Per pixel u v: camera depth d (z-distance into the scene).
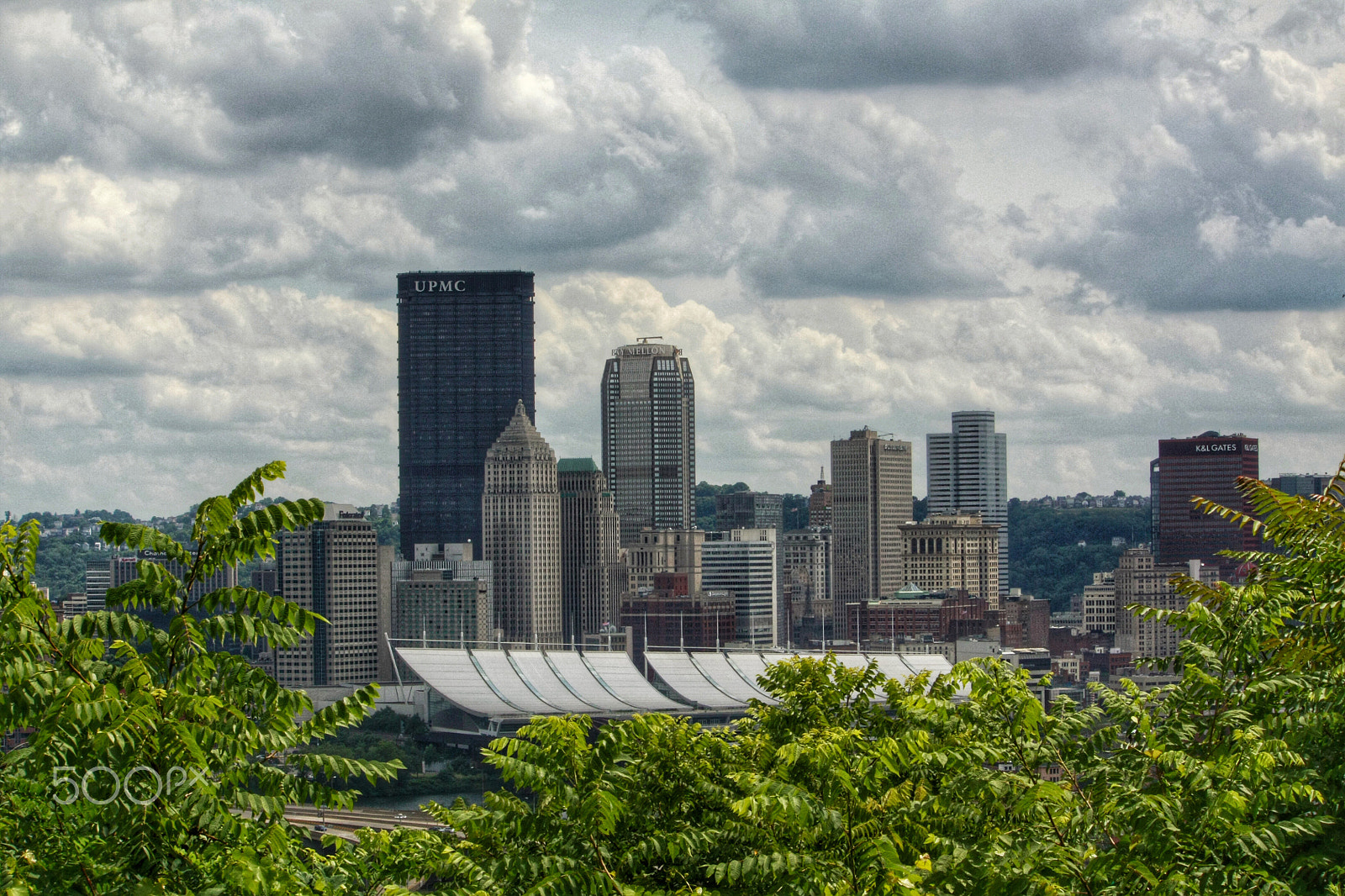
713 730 152.00
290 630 106.38
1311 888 97.50
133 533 104.25
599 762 120.56
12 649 97.62
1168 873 94.50
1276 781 102.75
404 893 107.56
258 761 108.44
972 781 105.81
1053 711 111.38
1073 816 102.25
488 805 119.06
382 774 107.50
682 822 124.56
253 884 97.06
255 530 105.62
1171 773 102.62
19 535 103.75
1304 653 121.81
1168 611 125.56
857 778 116.00
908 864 109.56
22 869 96.50
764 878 109.75
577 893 107.12
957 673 114.25
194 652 104.62
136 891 95.62
